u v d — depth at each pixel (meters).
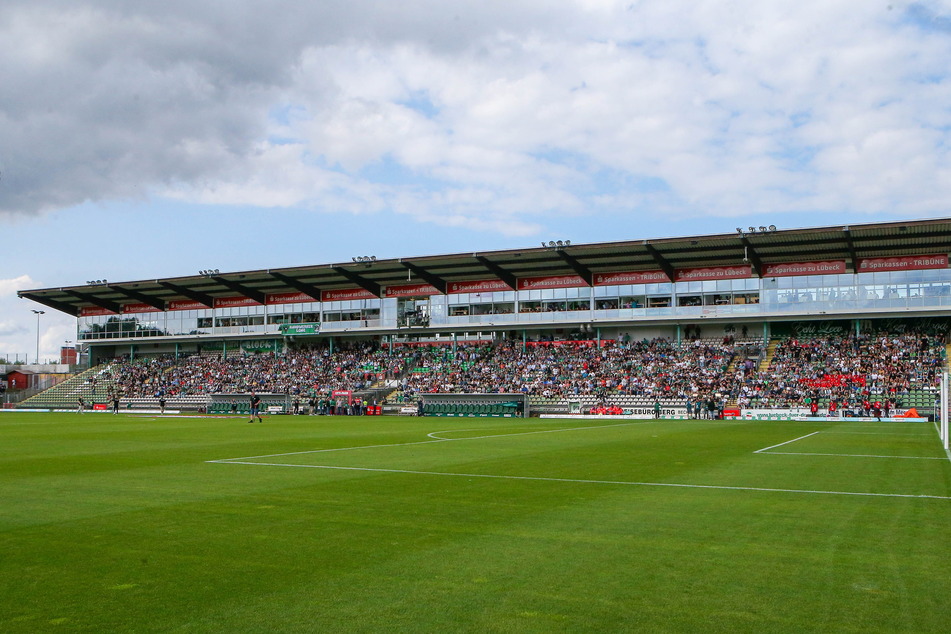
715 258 72.50
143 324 98.94
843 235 62.66
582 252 71.25
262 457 25.23
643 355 76.12
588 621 7.67
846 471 20.59
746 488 17.02
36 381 107.25
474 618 7.77
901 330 70.44
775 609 8.05
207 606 8.21
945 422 28.33
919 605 8.18
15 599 8.50
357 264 77.62
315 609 8.09
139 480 18.86
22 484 18.16
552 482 18.16
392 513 13.75
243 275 83.81
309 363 88.50
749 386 66.44
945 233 61.34
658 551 10.62
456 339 85.56
